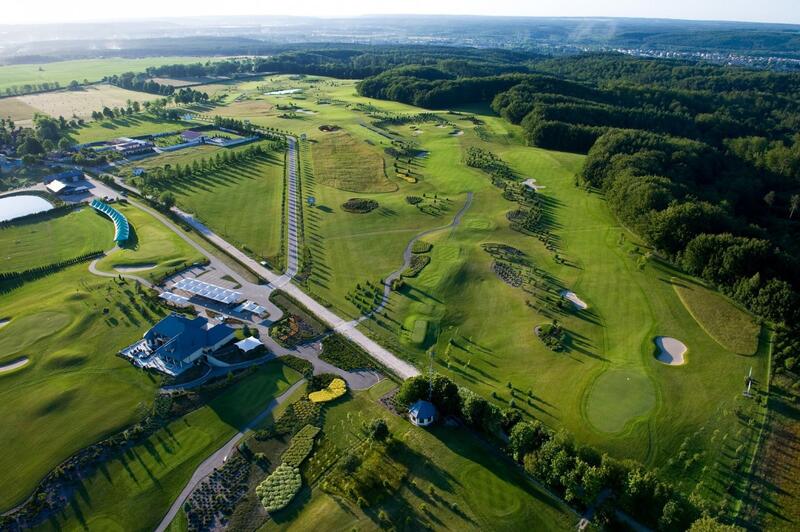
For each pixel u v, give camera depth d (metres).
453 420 74.06
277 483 63.94
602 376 82.88
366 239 130.25
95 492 63.19
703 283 108.62
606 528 58.31
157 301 102.88
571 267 116.62
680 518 56.62
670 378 82.25
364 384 82.06
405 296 105.50
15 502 61.50
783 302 92.44
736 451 68.56
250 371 84.00
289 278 113.19
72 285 108.88
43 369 83.56
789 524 59.47
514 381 82.69
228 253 123.56
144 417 74.75
